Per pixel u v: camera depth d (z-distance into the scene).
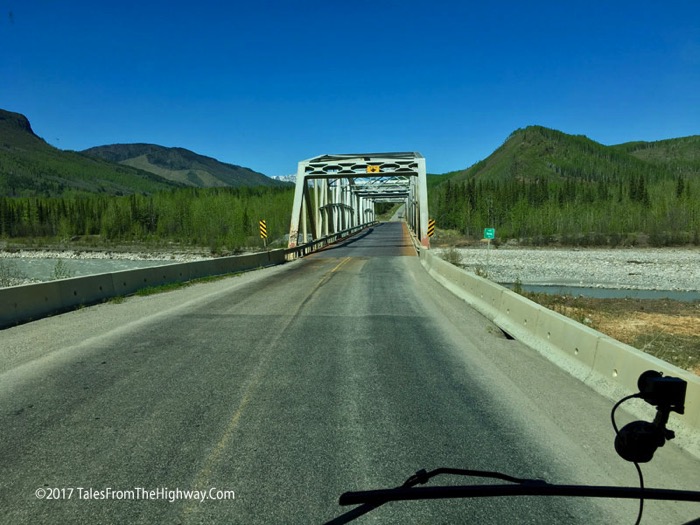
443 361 7.32
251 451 4.20
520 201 95.44
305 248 39.50
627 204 95.31
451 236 88.31
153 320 10.44
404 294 15.17
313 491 3.53
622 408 5.25
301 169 41.47
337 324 10.11
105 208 124.19
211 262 20.88
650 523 3.17
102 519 3.18
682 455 4.17
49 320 10.46
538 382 6.30
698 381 4.30
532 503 3.44
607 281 31.25
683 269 36.59
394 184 90.75
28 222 117.38
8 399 5.46
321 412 5.16
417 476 2.33
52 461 3.99
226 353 7.64
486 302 11.47
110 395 5.62
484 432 4.64
